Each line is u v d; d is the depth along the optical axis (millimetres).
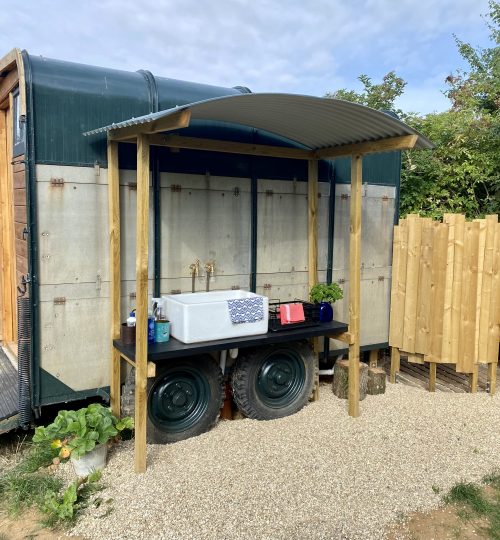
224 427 4113
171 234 4188
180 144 4020
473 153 7914
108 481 3273
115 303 3855
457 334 5074
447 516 3062
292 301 4836
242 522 2895
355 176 4316
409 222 5242
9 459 3668
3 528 2871
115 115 3834
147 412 3709
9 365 4410
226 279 4508
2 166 4777
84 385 3863
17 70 3768
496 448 3926
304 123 4098
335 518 2965
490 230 4969
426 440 4004
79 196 3719
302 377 4535
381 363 6105
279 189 4742
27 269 3615
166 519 2898
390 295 5625
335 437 3994
